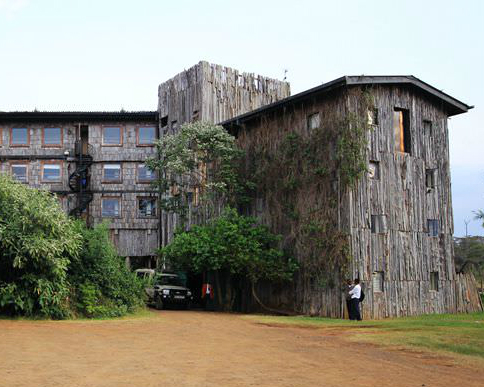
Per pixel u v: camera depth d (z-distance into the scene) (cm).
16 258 1914
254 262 2752
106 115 4144
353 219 2581
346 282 2545
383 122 2761
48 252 1961
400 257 2714
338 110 2691
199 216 3453
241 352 1327
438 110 3019
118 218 4141
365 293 2559
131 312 2311
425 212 2853
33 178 4125
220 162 3250
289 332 1792
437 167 2956
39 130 4169
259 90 4075
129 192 4169
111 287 2248
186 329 1823
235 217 2980
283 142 2984
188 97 3944
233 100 3928
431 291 2811
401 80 2775
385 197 2708
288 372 1077
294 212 2855
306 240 2770
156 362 1157
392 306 2639
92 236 2297
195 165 3306
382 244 2661
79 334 1611
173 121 4091
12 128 4156
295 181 2870
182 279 3256
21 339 1459
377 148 2719
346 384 977
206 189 3284
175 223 3912
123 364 1126
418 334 1648
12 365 1082
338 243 2594
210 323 2062
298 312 2764
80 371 1041
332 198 2670
